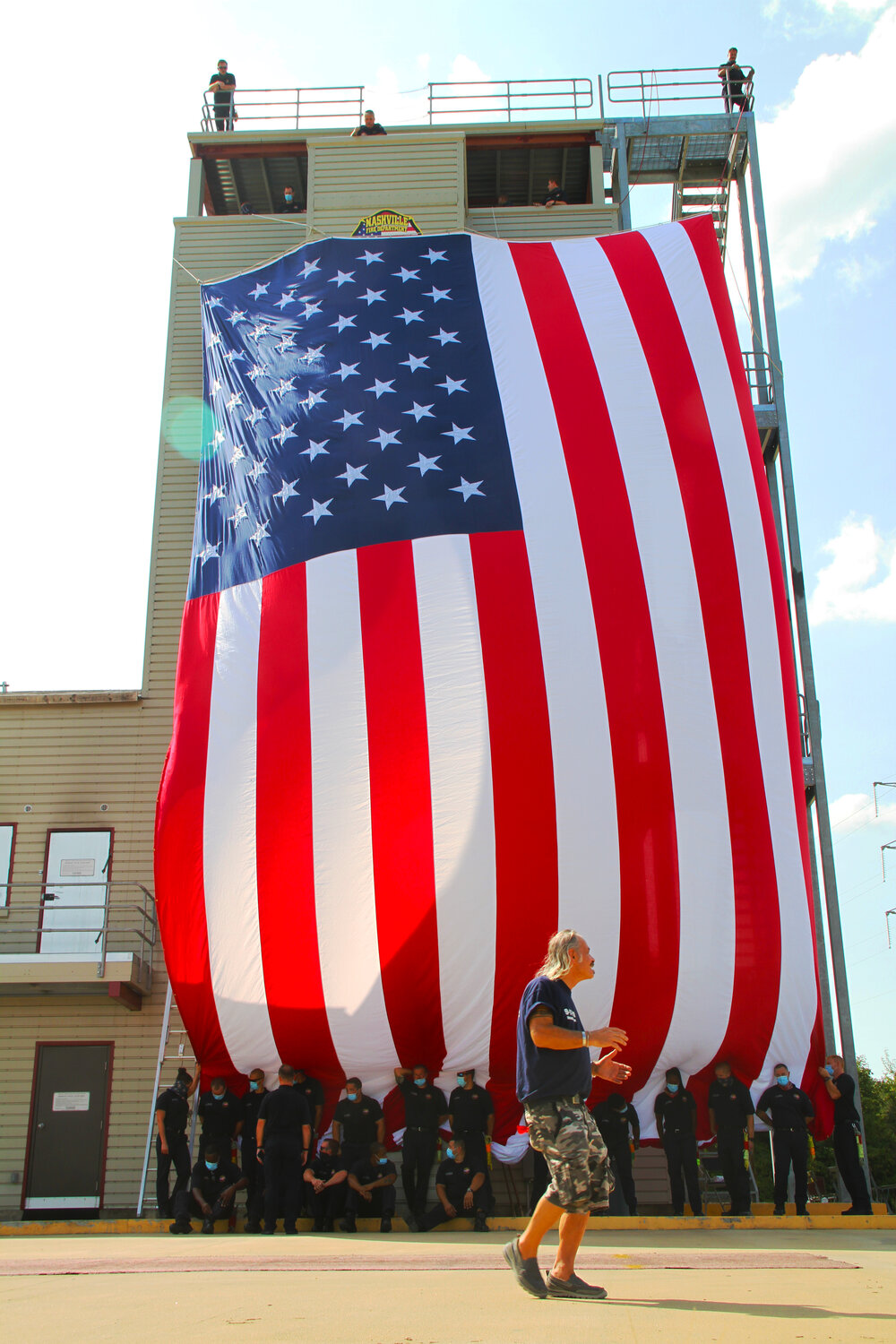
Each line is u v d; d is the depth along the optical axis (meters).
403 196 23.55
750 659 15.38
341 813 14.67
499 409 16.77
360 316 17.86
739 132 25.45
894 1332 3.42
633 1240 10.85
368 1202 14.16
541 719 14.67
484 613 15.30
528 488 16.09
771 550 16.38
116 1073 18.30
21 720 20.33
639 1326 3.54
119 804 19.81
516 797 14.34
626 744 14.62
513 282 17.89
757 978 14.20
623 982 14.00
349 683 15.24
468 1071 14.05
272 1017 14.40
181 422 22.14
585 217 24.06
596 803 14.36
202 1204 13.34
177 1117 14.00
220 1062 14.80
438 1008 14.02
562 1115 4.84
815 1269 6.95
